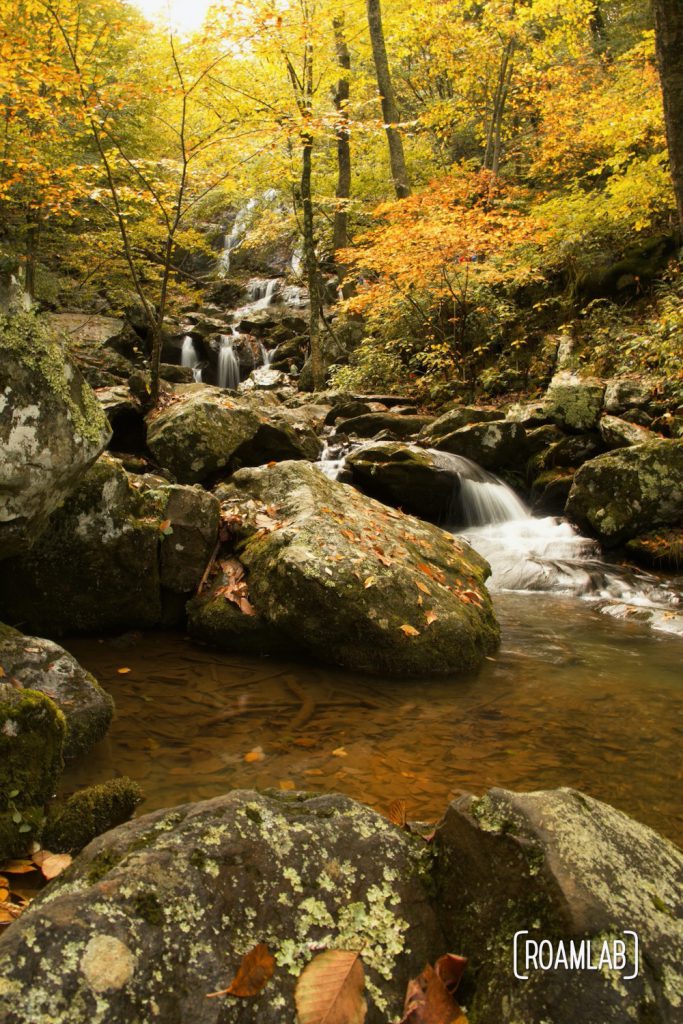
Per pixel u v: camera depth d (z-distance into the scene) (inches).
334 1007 44.0
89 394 125.4
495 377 438.0
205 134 382.3
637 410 322.7
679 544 251.3
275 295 792.3
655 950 44.0
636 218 432.1
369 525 177.3
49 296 589.0
